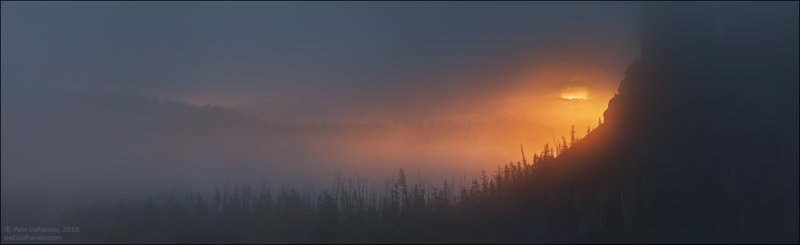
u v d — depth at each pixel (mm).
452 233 132125
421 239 130500
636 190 135500
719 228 126500
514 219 135750
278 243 130625
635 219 129625
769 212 134000
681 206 132125
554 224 131125
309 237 134875
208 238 133625
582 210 134125
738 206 133875
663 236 122438
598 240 121562
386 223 143125
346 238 134000
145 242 132750
